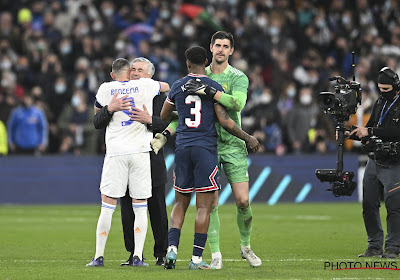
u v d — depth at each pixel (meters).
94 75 70.94
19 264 28.34
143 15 82.50
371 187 30.25
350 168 66.88
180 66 76.38
